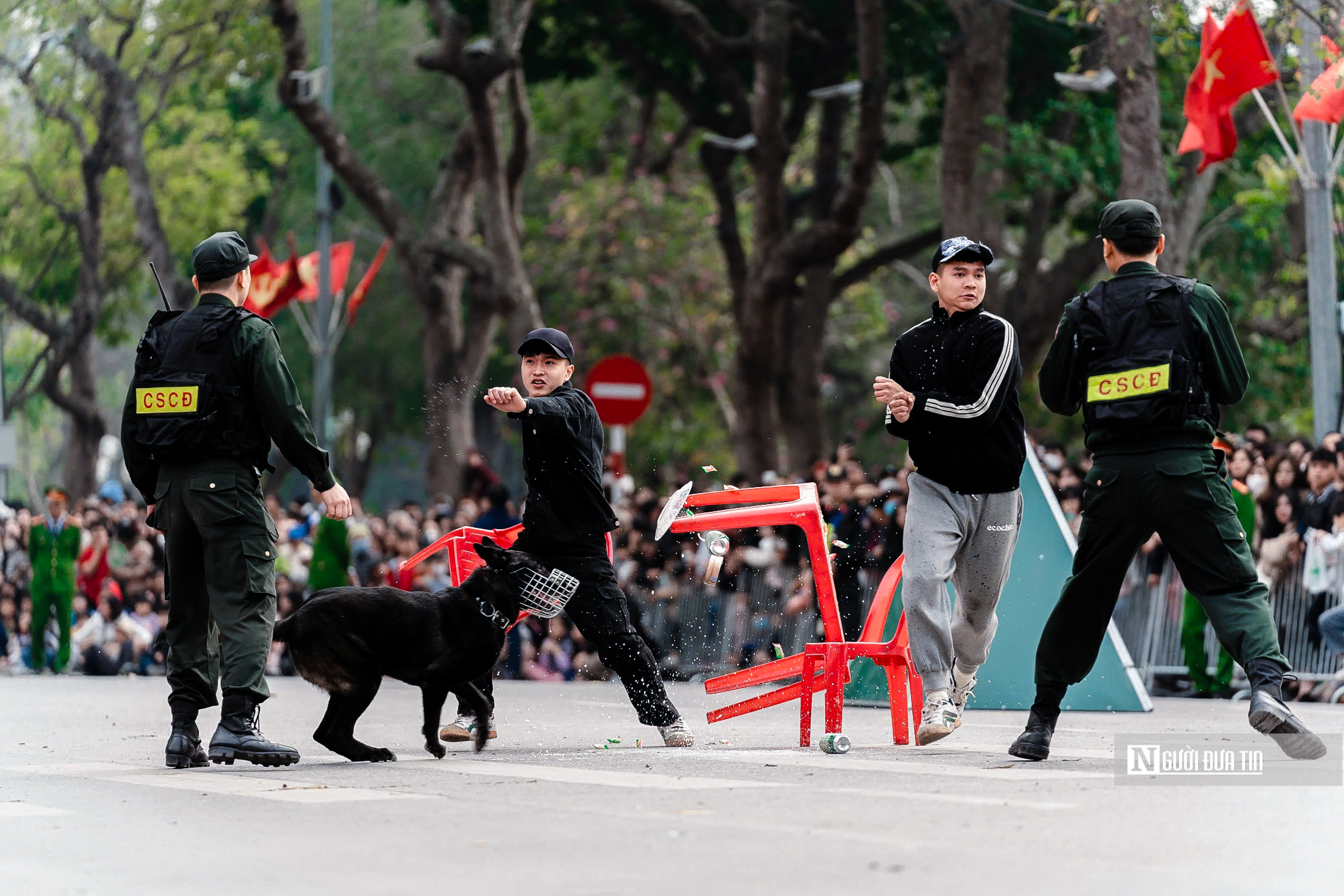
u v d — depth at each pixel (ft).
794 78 221.05
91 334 285.02
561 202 282.15
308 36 333.21
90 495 294.25
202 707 61.41
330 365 239.91
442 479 210.38
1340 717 84.12
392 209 212.23
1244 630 55.06
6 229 294.25
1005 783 51.37
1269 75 121.60
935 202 318.86
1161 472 55.01
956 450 62.23
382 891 34.81
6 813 47.44
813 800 47.39
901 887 34.22
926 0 206.39
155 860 39.19
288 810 47.01
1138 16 141.59
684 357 298.15
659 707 66.44
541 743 70.13
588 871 36.63
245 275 62.49
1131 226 56.95
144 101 272.10
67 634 160.25
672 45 222.28
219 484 59.52
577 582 63.05
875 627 67.82
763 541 130.62
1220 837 40.22
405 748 68.85
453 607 61.46
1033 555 93.56
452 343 213.25
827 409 366.02
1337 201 148.05
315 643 59.88
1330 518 106.01
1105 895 33.30
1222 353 55.52
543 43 227.81
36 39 261.44
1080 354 57.06
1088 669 58.03
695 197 281.74
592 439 65.46
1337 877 35.19
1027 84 200.75
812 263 188.75
